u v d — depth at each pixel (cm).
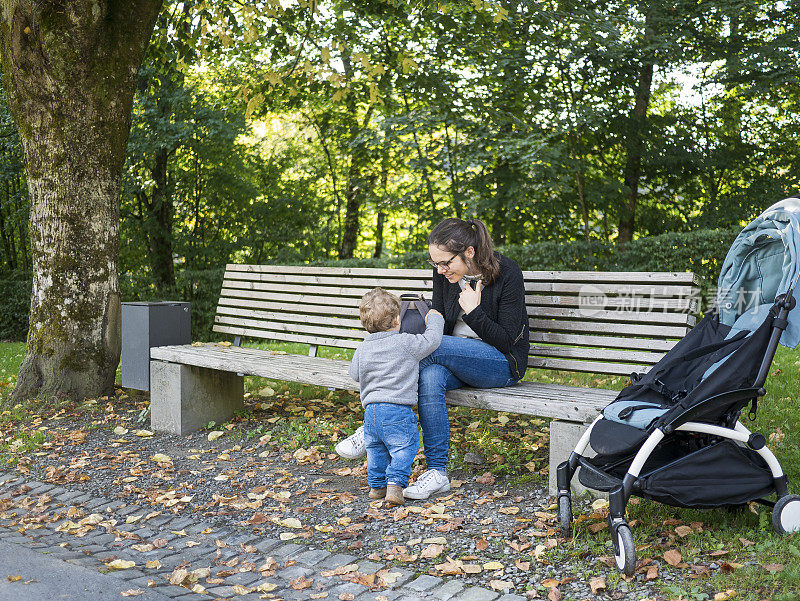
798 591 246
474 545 314
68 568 299
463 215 1394
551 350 425
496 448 456
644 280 393
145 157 1578
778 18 1353
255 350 566
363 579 284
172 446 501
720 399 284
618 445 292
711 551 287
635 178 1473
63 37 611
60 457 478
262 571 299
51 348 633
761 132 1473
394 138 1389
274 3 763
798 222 300
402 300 418
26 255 1786
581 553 296
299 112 1933
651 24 1300
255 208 1948
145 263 1781
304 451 462
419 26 1276
